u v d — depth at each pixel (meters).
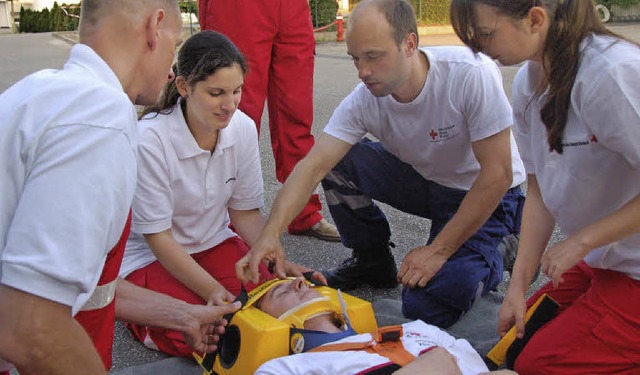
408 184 3.17
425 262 2.81
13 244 1.44
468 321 3.01
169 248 2.78
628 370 2.25
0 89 10.02
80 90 1.54
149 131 2.73
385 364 2.06
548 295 2.51
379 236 3.29
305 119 3.96
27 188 1.47
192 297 2.79
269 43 3.77
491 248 2.93
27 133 1.50
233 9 3.68
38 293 1.44
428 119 2.86
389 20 2.50
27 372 1.50
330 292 2.56
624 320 2.21
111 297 2.02
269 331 2.23
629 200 2.14
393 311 3.09
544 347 2.32
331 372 2.04
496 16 1.99
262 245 2.69
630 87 1.93
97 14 1.68
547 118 2.14
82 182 1.48
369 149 3.19
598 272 2.33
